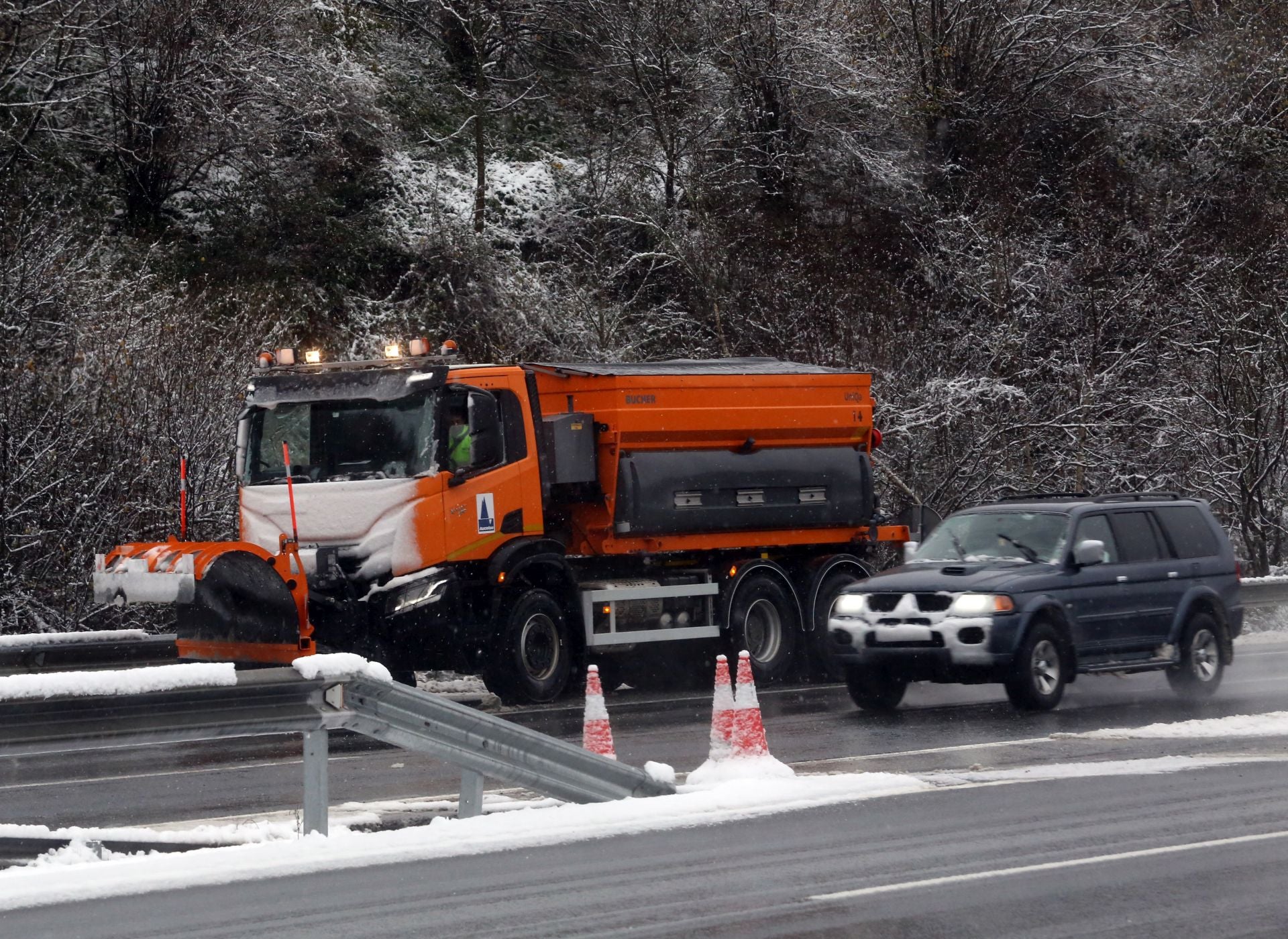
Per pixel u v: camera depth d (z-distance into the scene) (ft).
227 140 140.26
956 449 129.29
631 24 169.27
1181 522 74.84
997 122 182.39
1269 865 36.76
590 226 163.22
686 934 30.71
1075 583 68.39
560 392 83.97
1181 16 217.77
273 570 65.72
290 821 44.47
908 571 69.46
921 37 184.14
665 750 59.93
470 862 37.73
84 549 85.46
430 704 40.98
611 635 81.92
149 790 52.08
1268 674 84.64
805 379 90.38
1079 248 160.56
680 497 84.53
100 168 136.67
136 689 36.94
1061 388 134.92
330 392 74.49
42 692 35.88
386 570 72.69
